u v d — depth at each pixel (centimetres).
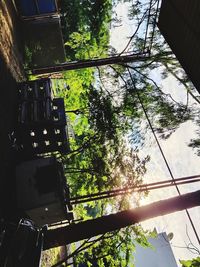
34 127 827
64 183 749
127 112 1109
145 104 1049
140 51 1172
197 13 598
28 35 1271
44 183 696
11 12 1129
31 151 829
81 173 1238
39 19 1254
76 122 1476
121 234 1077
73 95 1532
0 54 866
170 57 1088
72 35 1484
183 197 637
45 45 1305
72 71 1487
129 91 1111
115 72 1205
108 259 1079
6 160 718
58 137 848
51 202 675
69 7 1569
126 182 1040
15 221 652
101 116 1190
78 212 1227
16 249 504
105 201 1116
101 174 1119
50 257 1095
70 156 1270
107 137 1153
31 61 1320
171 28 793
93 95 1249
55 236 596
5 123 763
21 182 696
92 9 1555
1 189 650
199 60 671
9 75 920
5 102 806
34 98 905
